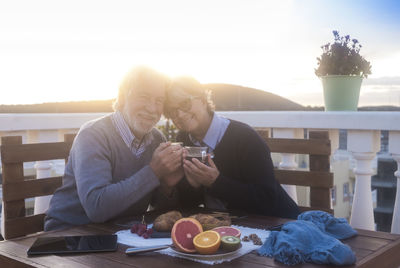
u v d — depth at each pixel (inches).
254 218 72.5
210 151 89.0
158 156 72.7
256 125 145.1
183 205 88.9
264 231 63.2
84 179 73.3
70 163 82.4
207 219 60.6
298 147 97.7
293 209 89.4
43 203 132.2
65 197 80.7
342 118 125.4
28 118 142.0
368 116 120.3
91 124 80.1
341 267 48.0
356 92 139.3
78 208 79.4
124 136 80.5
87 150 75.8
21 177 87.1
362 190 123.0
